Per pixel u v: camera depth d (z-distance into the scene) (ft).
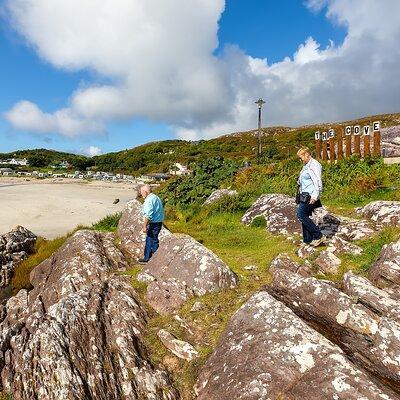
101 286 25.95
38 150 529.04
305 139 331.98
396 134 63.52
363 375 14.62
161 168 322.55
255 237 39.96
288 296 22.02
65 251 38.63
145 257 34.83
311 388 14.80
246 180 67.82
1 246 54.13
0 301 42.01
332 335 18.31
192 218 56.24
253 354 17.17
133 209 44.32
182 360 19.90
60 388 17.35
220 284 26.25
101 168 387.55
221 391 16.78
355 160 61.36
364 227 32.78
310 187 30.63
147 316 24.02
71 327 20.94
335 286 23.44
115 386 18.30
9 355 19.97
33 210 105.40
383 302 20.06
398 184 47.14
